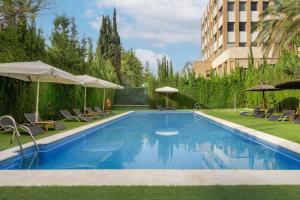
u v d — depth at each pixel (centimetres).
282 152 860
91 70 2642
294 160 782
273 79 2509
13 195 429
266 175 545
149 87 3412
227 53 4234
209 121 2044
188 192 443
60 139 1008
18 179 512
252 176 538
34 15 1443
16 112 1330
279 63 2403
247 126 1448
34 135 1066
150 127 1738
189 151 1002
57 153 962
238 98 3319
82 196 424
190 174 548
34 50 1518
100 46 4622
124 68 6506
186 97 3372
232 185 480
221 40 4872
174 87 3384
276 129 1295
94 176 532
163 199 413
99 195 429
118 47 4738
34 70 1091
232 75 3359
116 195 429
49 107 1670
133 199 412
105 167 758
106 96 3038
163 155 927
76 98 2106
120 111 2969
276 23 2123
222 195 430
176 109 3300
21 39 1402
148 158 880
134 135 1411
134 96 3559
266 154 946
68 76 1253
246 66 4131
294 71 2255
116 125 1852
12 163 730
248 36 4550
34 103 1487
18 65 1102
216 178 522
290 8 1934
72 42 2395
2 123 1112
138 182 496
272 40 2236
